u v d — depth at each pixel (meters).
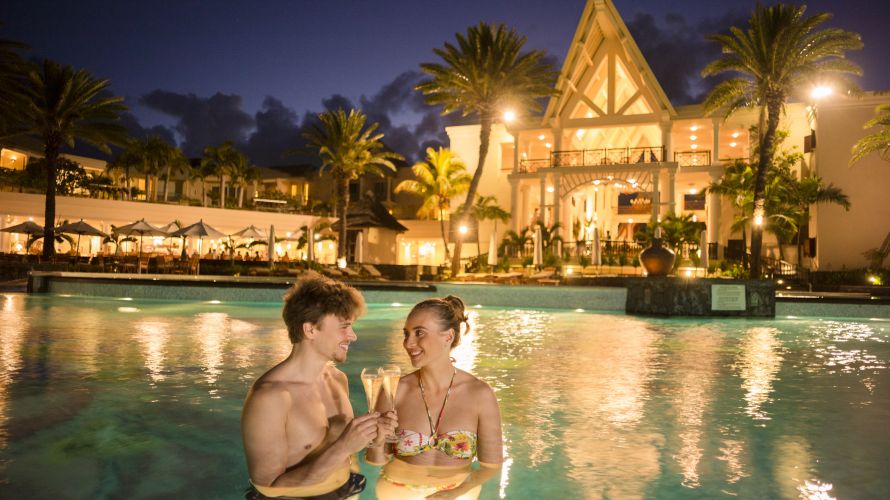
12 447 3.48
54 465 3.17
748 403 4.85
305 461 2.22
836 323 12.84
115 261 26.58
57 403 4.54
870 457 3.44
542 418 4.32
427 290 17.30
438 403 2.59
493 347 8.23
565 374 6.12
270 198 47.34
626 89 35.50
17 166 43.25
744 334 10.30
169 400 4.68
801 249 32.78
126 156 47.19
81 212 35.88
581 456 3.44
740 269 27.83
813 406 4.76
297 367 2.29
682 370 6.44
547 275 23.97
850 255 30.02
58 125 29.16
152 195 51.12
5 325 9.59
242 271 26.34
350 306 2.25
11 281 22.59
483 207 37.62
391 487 2.50
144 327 9.66
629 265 28.86
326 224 43.31
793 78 24.72
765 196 27.25
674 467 3.25
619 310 16.08
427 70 29.88
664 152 32.03
